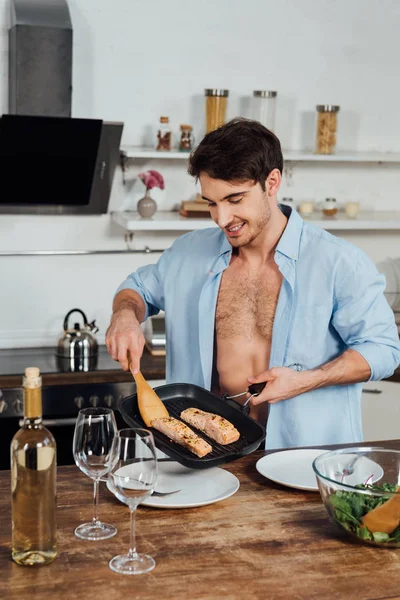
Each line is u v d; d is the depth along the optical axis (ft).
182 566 4.84
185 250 8.44
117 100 12.73
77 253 12.87
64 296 13.04
